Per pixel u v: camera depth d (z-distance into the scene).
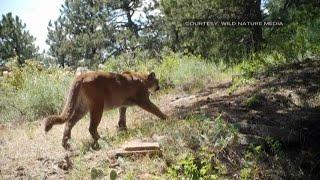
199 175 6.37
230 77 12.27
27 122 10.70
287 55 11.73
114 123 9.19
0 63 35.84
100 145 7.46
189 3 17.08
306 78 9.87
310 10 14.27
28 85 12.11
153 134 7.70
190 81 12.35
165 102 10.72
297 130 7.85
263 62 11.76
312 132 7.75
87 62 35.50
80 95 7.93
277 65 11.51
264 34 16.03
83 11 38.91
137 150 6.96
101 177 6.30
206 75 12.82
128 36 33.03
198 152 6.91
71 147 7.66
